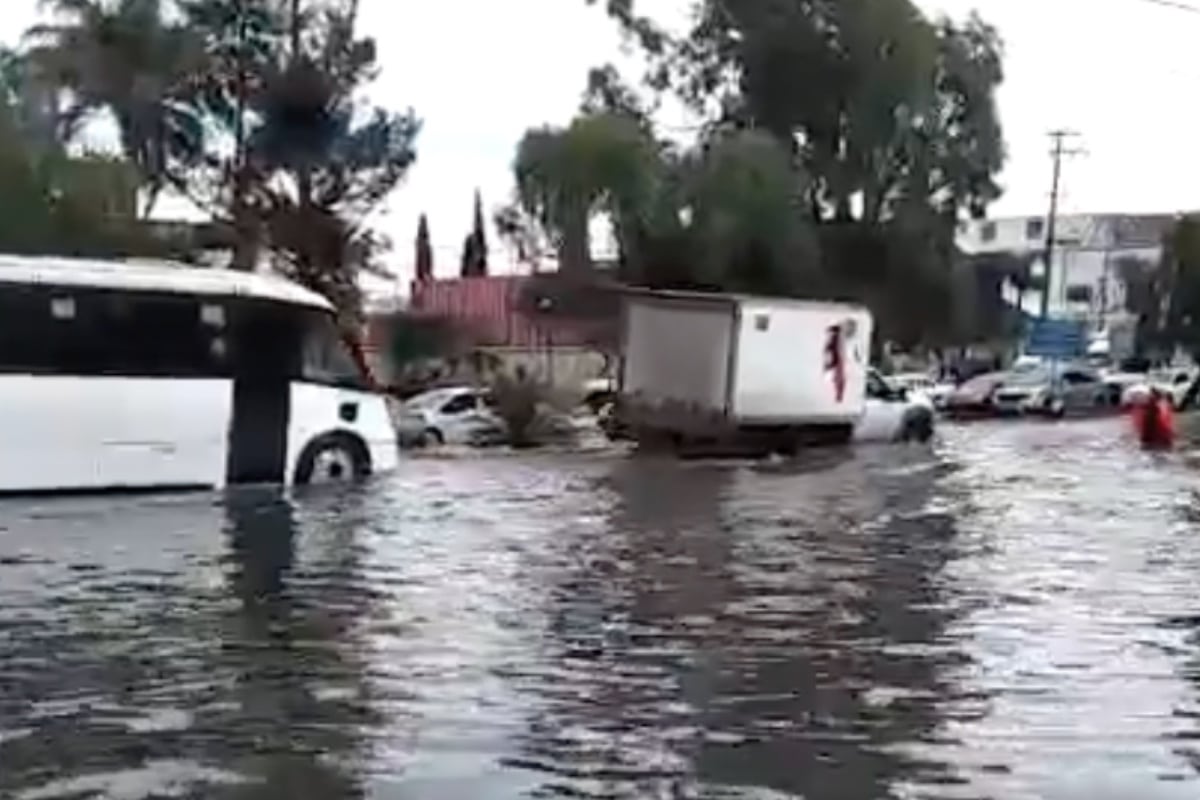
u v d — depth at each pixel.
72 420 23.36
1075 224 117.12
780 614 13.67
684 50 61.06
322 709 9.85
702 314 37.84
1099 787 8.21
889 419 41.97
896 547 18.75
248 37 41.72
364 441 25.89
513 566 16.70
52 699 10.12
